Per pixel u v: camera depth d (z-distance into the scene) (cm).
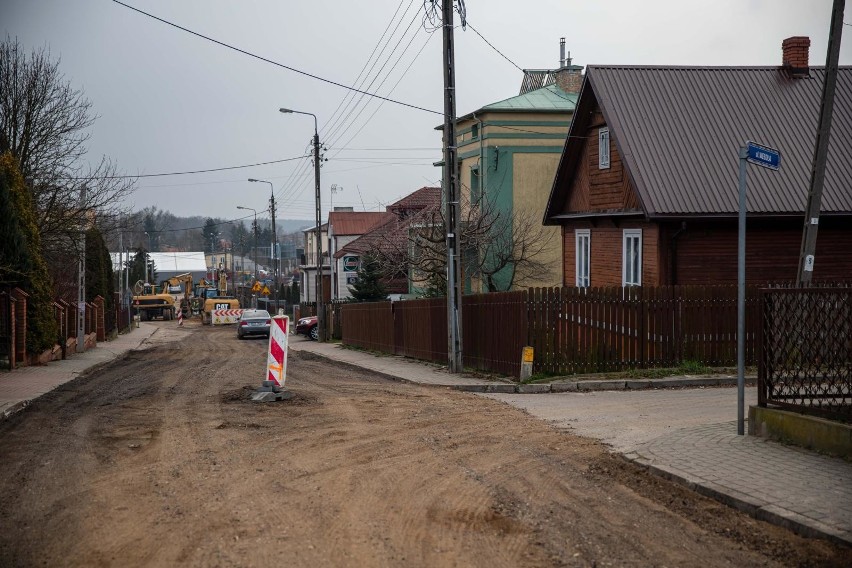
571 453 937
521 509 710
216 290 8100
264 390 1405
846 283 1619
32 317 2291
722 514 692
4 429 1134
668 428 1080
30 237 2350
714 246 1942
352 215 6919
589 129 2330
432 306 2262
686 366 1608
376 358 2556
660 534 641
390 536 632
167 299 7962
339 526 656
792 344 933
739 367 995
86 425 1144
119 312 5269
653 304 1630
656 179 1922
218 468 860
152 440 1019
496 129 3469
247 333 4716
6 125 2825
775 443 929
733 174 1950
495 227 3212
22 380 1798
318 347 3525
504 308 1756
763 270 1956
